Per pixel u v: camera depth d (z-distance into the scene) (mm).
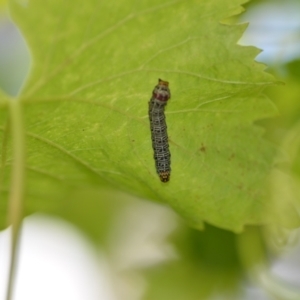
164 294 554
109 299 586
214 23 436
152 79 442
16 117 422
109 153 461
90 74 436
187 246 551
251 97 453
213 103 453
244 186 465
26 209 509
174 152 459
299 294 533
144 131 453
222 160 462
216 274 550
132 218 582
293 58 509
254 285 550
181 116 454
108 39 432
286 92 516
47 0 423
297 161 510
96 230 585
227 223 470
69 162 472
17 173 408
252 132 462
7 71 578
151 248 569
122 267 582
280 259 537
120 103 445
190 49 439
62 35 428
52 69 431
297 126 512
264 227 527
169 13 433
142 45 436
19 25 425
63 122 445
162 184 465
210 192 466
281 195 468
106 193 575
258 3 514
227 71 441
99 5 426
